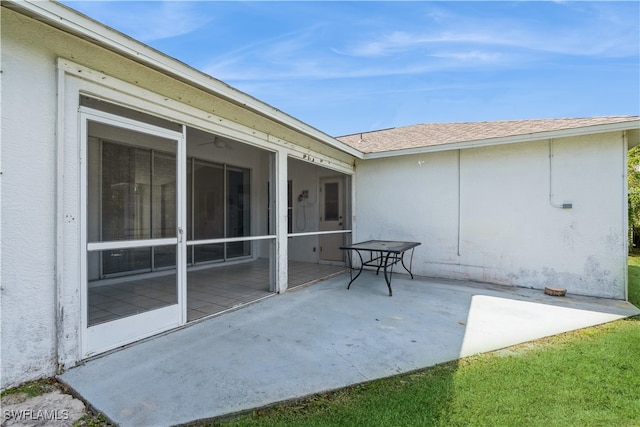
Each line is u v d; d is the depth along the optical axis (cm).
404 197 616
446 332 305
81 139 238
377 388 207
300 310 375
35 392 197
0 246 195
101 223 297
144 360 243
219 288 479
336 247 718
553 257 473
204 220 636
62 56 223
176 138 317
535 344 276
